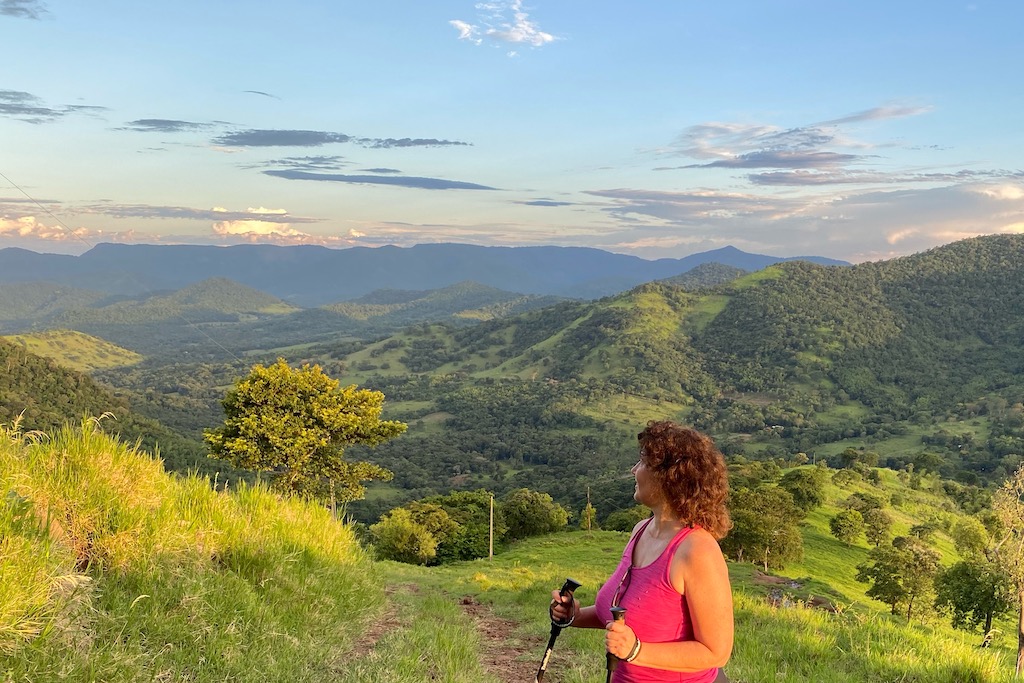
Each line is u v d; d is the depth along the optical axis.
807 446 192.38
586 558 38.72
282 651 5.01
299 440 33.12
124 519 5.48
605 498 114.06
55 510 5.10
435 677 5.36
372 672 5.04
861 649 6.68
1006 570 18.77
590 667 6.11
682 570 2.21
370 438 36.56
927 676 5.86
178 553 5.72
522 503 62.62
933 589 49.75
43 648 3.50
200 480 7.91
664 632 2.23
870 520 79.56
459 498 66.00
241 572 6.41
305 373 36.00
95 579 4.77
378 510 113.44
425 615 8.31
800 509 84.44
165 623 4.58
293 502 10.38
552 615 2.71
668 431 2.40
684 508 2.27
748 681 5.68
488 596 11.71
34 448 5.59
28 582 3.74
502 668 6.30
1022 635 18.44
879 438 197.00
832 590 26.83
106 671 3.58
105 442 6.25
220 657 4.43
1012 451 162.88
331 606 6.87
